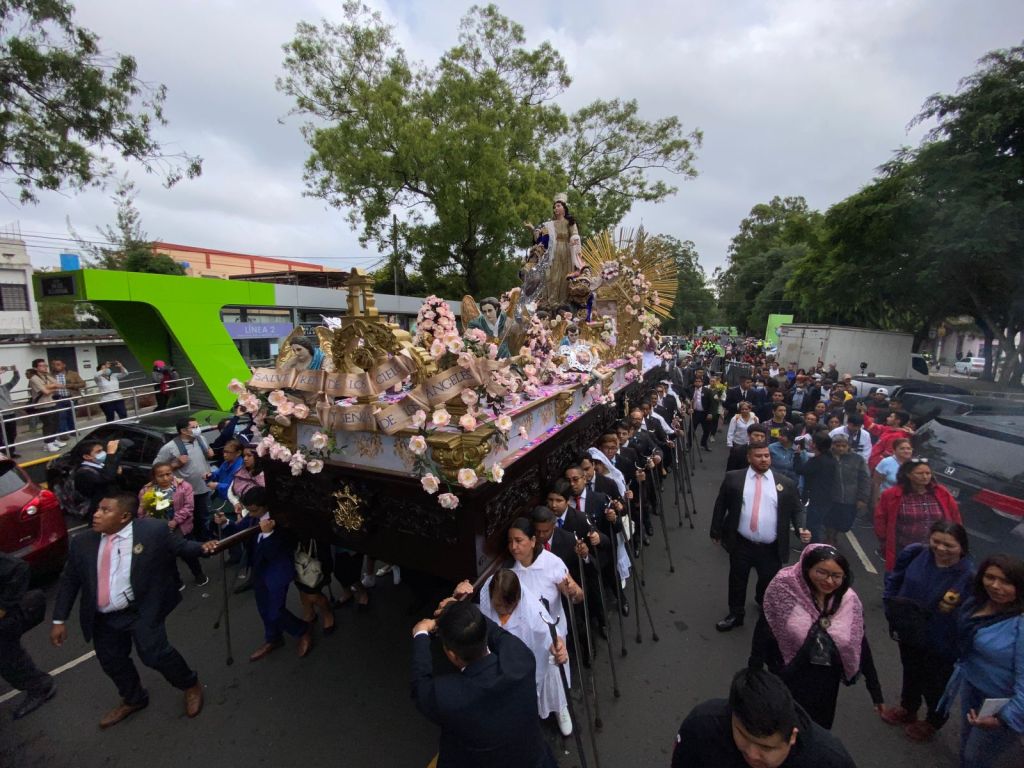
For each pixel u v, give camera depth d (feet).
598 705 12.66
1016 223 49.37
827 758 6.21
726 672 14.07
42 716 12.66
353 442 11.93
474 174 63.98
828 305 82.02
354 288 11.39
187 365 42.01
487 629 8.77
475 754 7.57
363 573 18.66
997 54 52.90
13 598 11.91
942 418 21.02
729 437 27.61
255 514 14.10
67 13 33.88
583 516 14.44
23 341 60.13
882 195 60.85
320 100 68.54
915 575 11.41
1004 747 8.88
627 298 29.25
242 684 13.67
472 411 10.68
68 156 35.14
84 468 19.27
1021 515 15.64
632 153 85.97
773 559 14.93
